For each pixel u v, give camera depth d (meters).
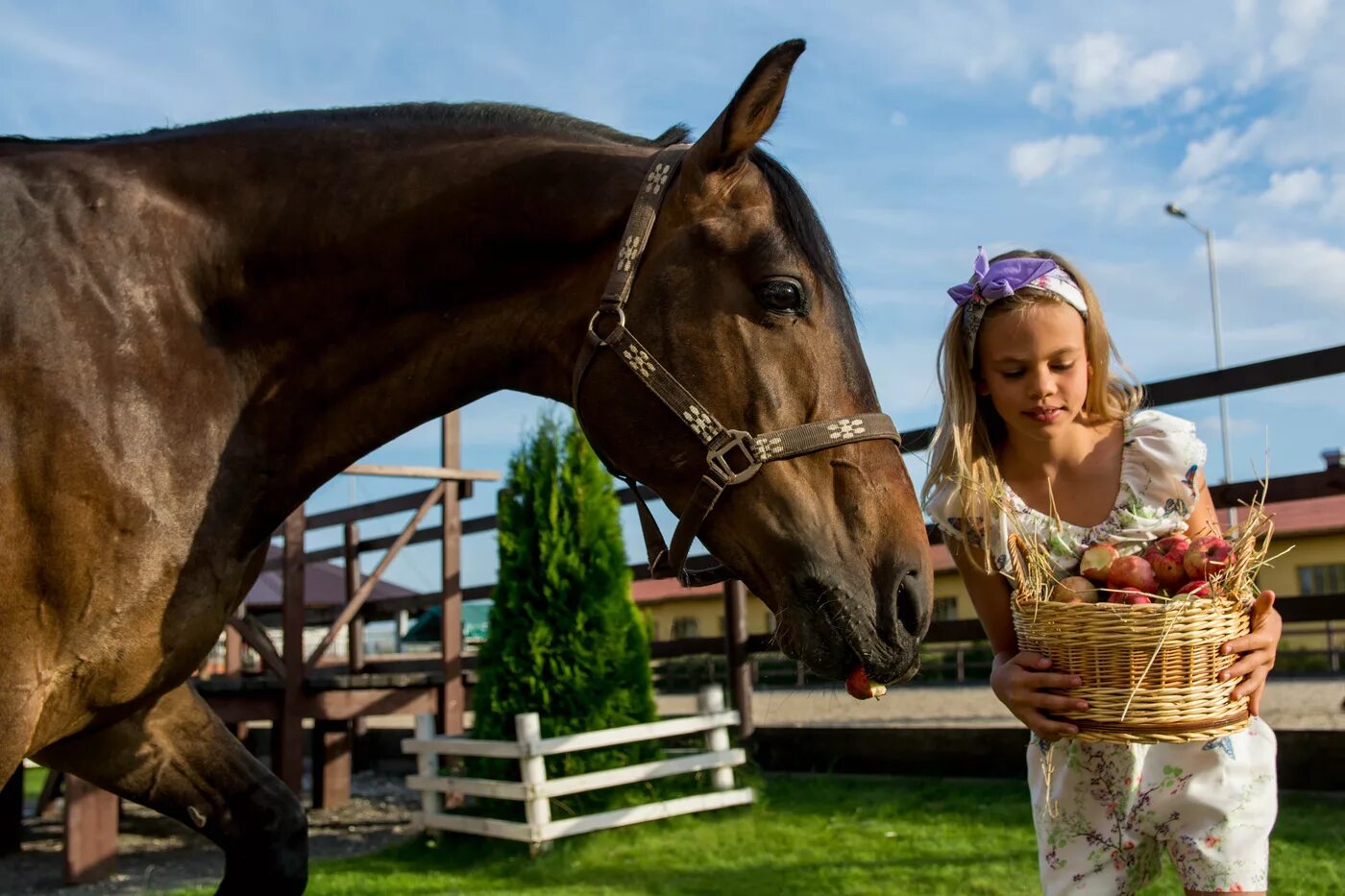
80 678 1.72
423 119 2.06
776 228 1.78
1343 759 4.30
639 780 4.79
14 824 5.41
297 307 1.93
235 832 2.00
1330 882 3.17
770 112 1.73
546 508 5.09
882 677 1.68
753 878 3.74
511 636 5.02
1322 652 16.77
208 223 1.91
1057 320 1.78
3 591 1.62
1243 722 1.69
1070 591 1.73
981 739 5.28
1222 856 1.74
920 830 4.33
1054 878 1.85
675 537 1.82
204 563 1.82
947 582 22.70
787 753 6.00
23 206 1.79
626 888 3.73
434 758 4.98
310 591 10.58
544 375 1.96
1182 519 1.83
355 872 4.40
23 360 1.67
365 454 2.03
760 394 1.75
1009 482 1.97
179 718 1.98
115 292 1.78
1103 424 1.93
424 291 1.93
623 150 1.98
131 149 1.95
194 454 1.81
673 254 1.80
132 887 4.50
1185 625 1.62
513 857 4.42
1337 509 20.39
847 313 1.83
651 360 1.79
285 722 5.62
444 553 6.31
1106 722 1.66
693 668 15.81
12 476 1.63
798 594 1.72
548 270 1.91
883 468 1.76
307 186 1.95
